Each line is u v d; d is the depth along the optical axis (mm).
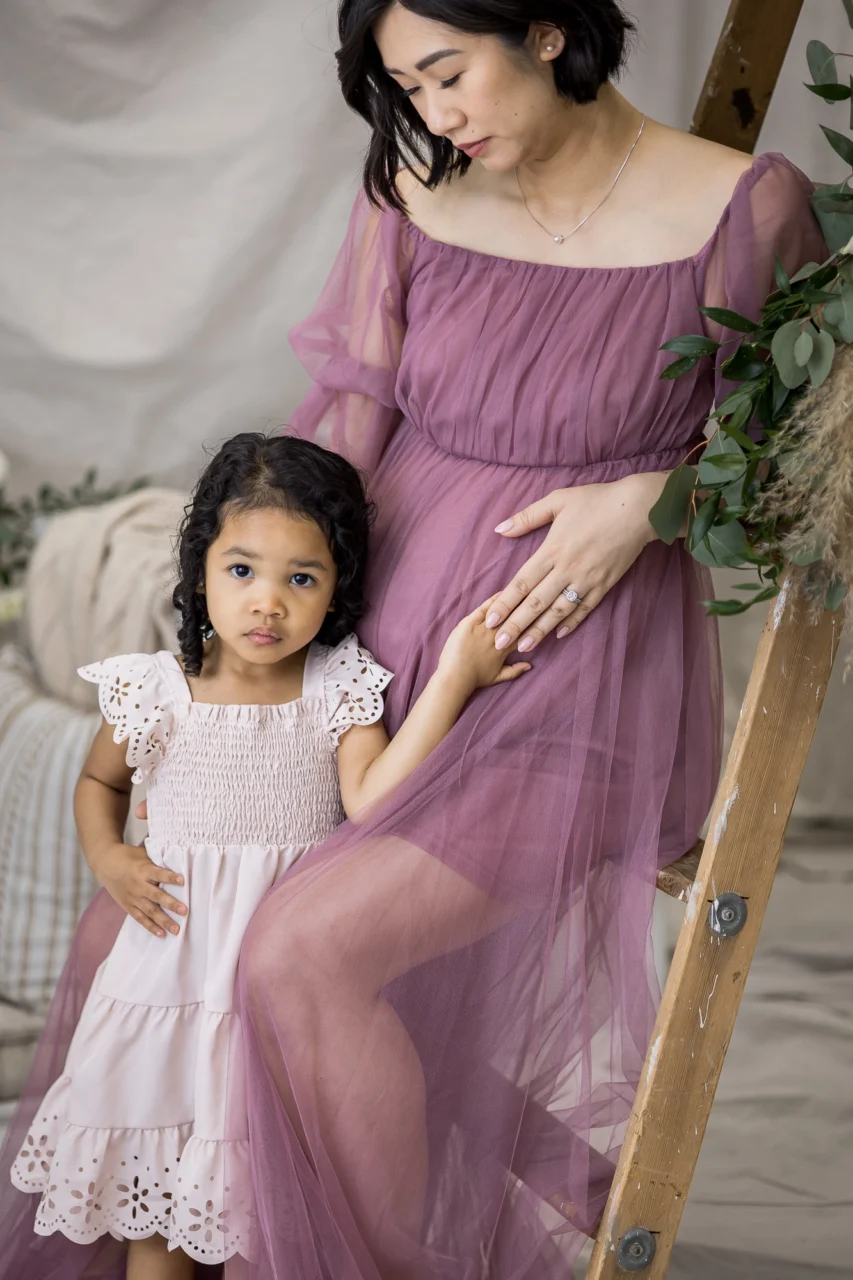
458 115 1393
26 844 2361
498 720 1462
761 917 1383
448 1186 1398
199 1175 1431
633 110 1519
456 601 1491
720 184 1458
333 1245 1338
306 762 1528
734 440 1326
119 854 1540
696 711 1549
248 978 1384
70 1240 1542
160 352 3053
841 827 3258
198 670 1549
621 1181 1373
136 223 3000
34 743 2418
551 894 1417
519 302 1494
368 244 1691
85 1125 1484
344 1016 1368
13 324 3020
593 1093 1444
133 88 2930
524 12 1325
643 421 1458
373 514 1596
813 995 2588
